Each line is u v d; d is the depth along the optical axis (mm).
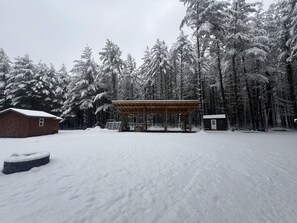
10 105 28109
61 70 38625
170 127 29875
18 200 3172
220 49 19609
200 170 4824
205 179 4176
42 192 3518
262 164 5270
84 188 3711
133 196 3340
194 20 18703
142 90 37500
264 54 16750
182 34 25781
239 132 17094
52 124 20719
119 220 2555
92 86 27750
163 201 3145
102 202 3104
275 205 2994
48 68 34094
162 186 3807
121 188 3709
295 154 6457
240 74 21172
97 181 4102
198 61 20000
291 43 14648
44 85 29703
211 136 13047
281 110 27672
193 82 27969
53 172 4773
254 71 20578
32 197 3297
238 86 23031
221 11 17859
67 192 3516
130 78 35000
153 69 29266
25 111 18094
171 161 5762
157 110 21812
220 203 3066
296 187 3701
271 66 20828
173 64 31000
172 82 31703
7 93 27297
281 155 6320
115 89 28125
